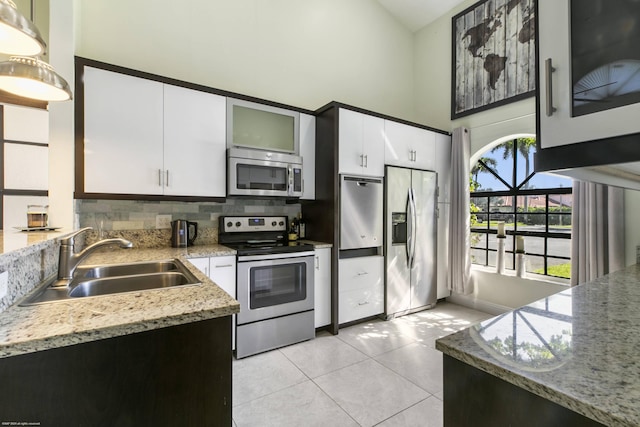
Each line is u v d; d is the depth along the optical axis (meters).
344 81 3.78
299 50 3.45
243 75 3.10
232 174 2.52
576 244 2.70
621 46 0.55
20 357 0.79
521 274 3.24
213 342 1.03
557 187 3.17
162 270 1.97
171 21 2.75
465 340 0.74
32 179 2.04
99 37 2.46
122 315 0.94
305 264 2.70
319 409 1.75
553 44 0.65
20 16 1.04
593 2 0.59
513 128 3.28
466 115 3.71
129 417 0.91
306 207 3.30
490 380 0.64
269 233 3.13
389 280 3.22
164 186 2.34
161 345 0.96
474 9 3.62
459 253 3.58
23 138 2.02
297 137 2.97
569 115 0.62
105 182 2.14
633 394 0.51
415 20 4.23
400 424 1.63
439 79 4.07
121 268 1.85
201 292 1.20
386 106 4.15
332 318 2.85
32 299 1.13
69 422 0.84
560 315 0.93
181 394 0.98
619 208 2.49
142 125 2.26
